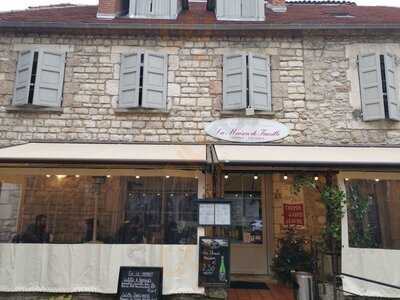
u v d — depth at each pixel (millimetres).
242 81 10969
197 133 10883
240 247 11852
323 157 8891
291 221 11719
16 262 8242
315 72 11281
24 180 11008
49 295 8203
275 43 11523
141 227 10805
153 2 12539
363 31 11328
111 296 8227
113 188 11156
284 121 10984
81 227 10906
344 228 8547
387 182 10789
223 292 8258
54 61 11227
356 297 8320
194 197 10961
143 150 9609
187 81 11258
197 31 11438
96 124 10930
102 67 11328
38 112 10961
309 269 10367
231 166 8570
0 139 10781
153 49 11477
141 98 10953
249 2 12320
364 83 11031
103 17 12320
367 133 10805
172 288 8172
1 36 11492
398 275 8133
